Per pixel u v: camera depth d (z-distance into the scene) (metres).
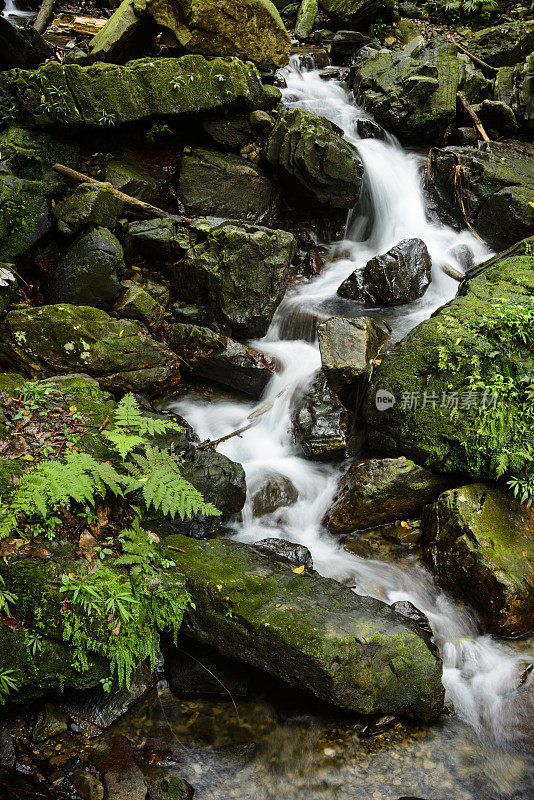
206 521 4.89
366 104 9.68
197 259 6.62
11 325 5.59
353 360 5.86
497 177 8.35
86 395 4.98
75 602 3.44
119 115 7.33
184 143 8.24
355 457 5.90
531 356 5.23
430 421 5.25
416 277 7.37
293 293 7.69
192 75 7.57
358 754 3.69
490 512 4.82
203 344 6.27
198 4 7.85
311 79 10.55
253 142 8.38
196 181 7.77
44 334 5.58
